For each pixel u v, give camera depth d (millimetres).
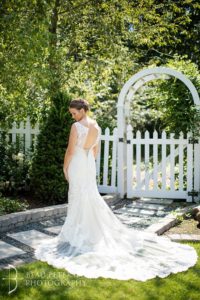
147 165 7934
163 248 4719
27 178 7863
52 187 7047
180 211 6605
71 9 10422
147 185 7930
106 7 10695
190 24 16156
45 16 7047
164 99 8367
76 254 4445
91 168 4898
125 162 8141
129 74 12188
